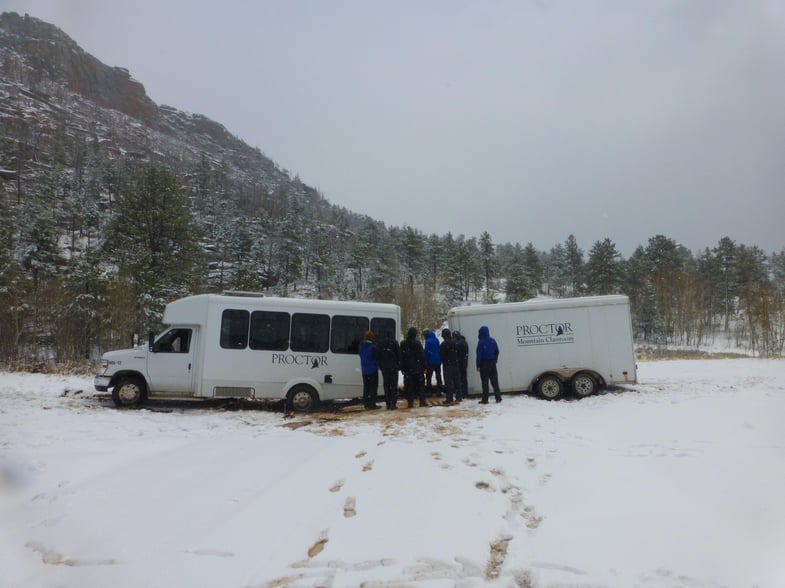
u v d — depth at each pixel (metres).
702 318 57.94
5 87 159.12
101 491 5.23
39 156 103.69
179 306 11.70
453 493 5.14
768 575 3.37
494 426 8.37
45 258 43.56
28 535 4.23
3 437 7.45
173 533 4.24
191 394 11.46
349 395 11.76
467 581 3.47
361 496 5.07
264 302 11.84
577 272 79.50
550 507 4.78
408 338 11.05
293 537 4.15
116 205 35.72
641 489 5.03
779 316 48.34
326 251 72.06
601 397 11.74
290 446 7.11
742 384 14.14
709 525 4.14
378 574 3.56
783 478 5.09
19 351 28.53
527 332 12.59
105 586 3.42
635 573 3.50
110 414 10.19
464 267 76.06
